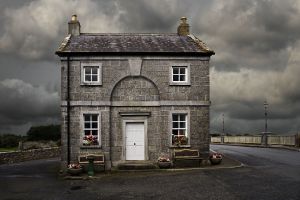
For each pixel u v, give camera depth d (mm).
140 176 20734
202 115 24109
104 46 24781
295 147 40406
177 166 23312
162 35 27203
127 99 23922
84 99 23672
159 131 23906
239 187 16625
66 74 23688
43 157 36219
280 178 18672
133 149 23891
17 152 31672
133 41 25875
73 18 26984
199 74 24250
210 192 15867
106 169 23234
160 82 24000
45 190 17797
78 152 23391
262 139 48188
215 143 62375
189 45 25281
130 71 23906
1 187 18750
